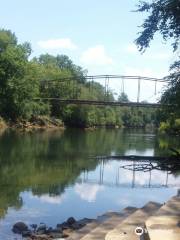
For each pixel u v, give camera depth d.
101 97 122.44
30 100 94.31
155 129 152.75
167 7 23.39
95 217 18.17
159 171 36.88
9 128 87.00
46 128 100.00
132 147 59.72
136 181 30.38
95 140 71.38
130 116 166.50
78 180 28.92
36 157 41.44
